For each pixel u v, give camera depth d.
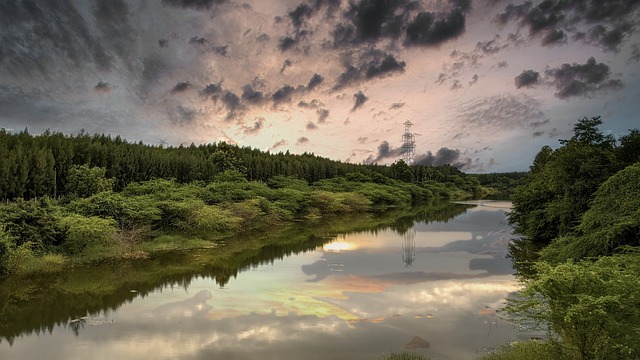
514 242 31.20
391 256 26.09
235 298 16.84
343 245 30.34
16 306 15.80
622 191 15.76
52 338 12.68
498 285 18.95
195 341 12.40
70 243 23.55
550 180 25.58
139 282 19.36
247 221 37.69
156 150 52.19
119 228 26.70
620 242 14.73
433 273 21.41
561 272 8.47
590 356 8.32
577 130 27.39
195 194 36.88
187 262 23.78
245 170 58.16
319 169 80.25
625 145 23.03
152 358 11.24
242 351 11.66
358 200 59.25
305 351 11.66
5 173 30.20
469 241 32.06
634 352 8.12
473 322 13.96
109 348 11.93
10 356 11.42
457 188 122.94
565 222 23.19
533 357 9.42
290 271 21.83
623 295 7.82
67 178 34.59
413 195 91.62
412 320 14.22
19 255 20.09
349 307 15.70
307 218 49.84
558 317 8.58
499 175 171.25
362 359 11.12
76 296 17.08
